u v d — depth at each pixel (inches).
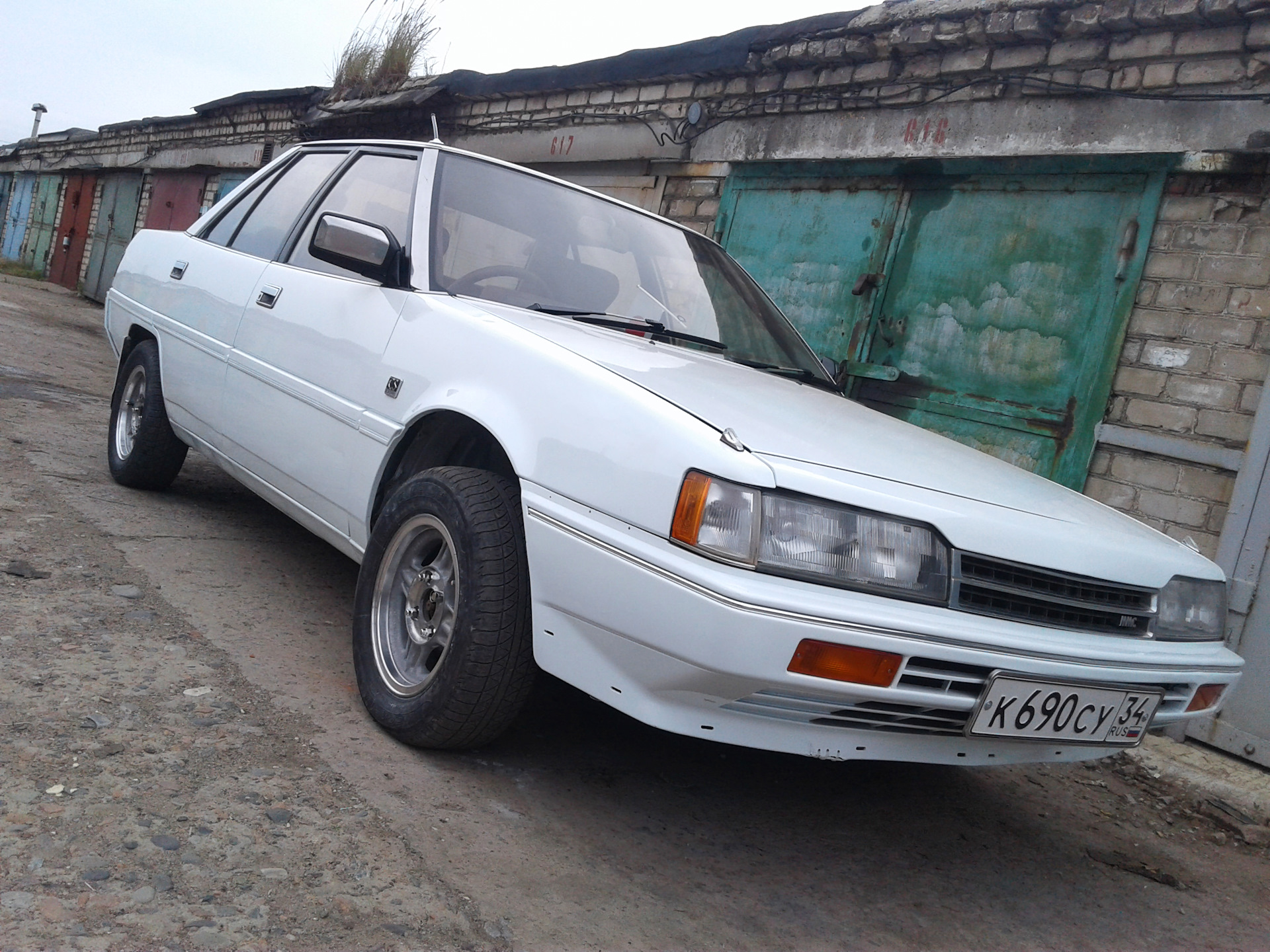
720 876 87.8
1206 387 168.2
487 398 95.4
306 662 113.3
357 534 112.6
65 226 812.0
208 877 70.2
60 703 90.6
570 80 319.9
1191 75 176.7
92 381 299.6
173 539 149.3
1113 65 187.6
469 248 117.9
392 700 98.4
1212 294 170.7
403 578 103.6
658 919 78.5
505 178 128.4
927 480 87.4
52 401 246.2
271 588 136.9
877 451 91.9
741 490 75.5
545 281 118.2
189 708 95.0
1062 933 92.8
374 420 108.0
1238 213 170.2
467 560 91.5
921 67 218.7
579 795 96.4
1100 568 87.1
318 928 67.4
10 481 161.0
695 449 77.9
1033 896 99.2
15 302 529.3
